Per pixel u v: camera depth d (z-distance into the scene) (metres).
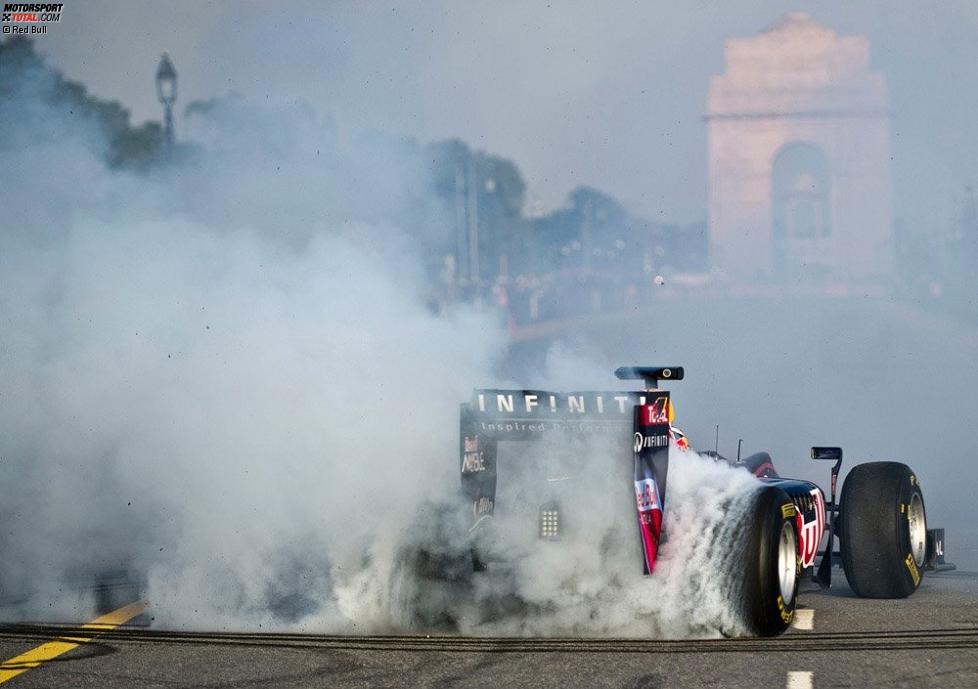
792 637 25.45
